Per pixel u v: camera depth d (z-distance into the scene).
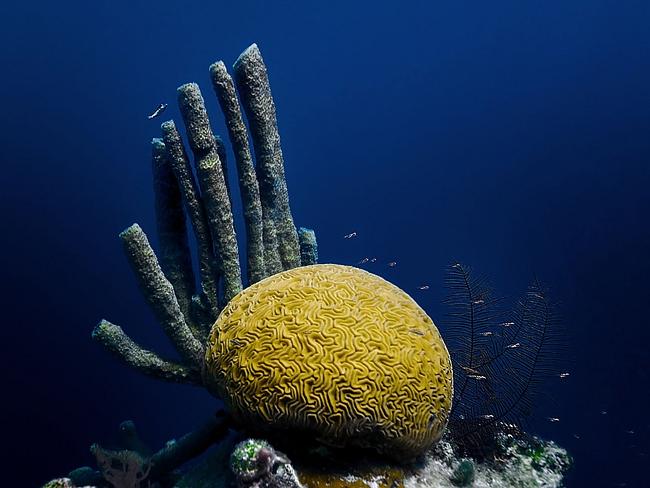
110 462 3.77
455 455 4.36
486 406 4.71
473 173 30.23
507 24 33.94
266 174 4.64
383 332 3.17
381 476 3.02
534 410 4.85
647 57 24.20
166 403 12.68
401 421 2.95
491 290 5.11
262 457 2.68
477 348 4.86
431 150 34.91
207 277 4.47
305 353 2.97
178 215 4.64
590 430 11.52
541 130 25.83
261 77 4.32
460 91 34.59
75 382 10.62
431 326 3.60
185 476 3.45
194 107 3.94
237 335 3.17
